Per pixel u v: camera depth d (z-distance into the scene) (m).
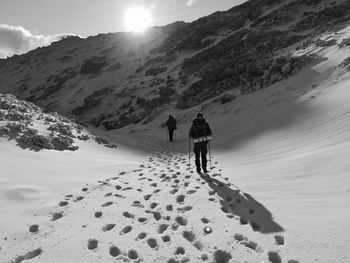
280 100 19.02
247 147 12.12
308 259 3.91
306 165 7.73
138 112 38.59
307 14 40.00
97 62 73.62
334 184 6.23
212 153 12.63
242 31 44.75
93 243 4.61
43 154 9.25
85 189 7.01
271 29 40.62
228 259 4.16
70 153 10.16
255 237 4.62
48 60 96.38
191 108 30.17
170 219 5.42
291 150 9.82
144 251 4.30
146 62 58.41
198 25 61.22
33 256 4.29
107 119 41.38
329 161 7.45
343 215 4.91
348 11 35.34
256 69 28.47
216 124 20.77
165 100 38.16
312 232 4.57
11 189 6.34
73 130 13.42
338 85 15.96
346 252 3.94
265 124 15.09
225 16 59.34
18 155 8.60
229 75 32.38
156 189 7.09
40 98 64.56
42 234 4.82
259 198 6.30
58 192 6.69
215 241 4.54
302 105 15.56
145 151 14.75
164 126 28.66
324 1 41.78
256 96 23.16
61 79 71.69
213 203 6.15
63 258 4.14
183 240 4.59
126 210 5.80
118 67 64.94
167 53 57.16
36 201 6.11
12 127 10.22
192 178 8.25
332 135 9.66
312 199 5.83
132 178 8.21
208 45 50.12
